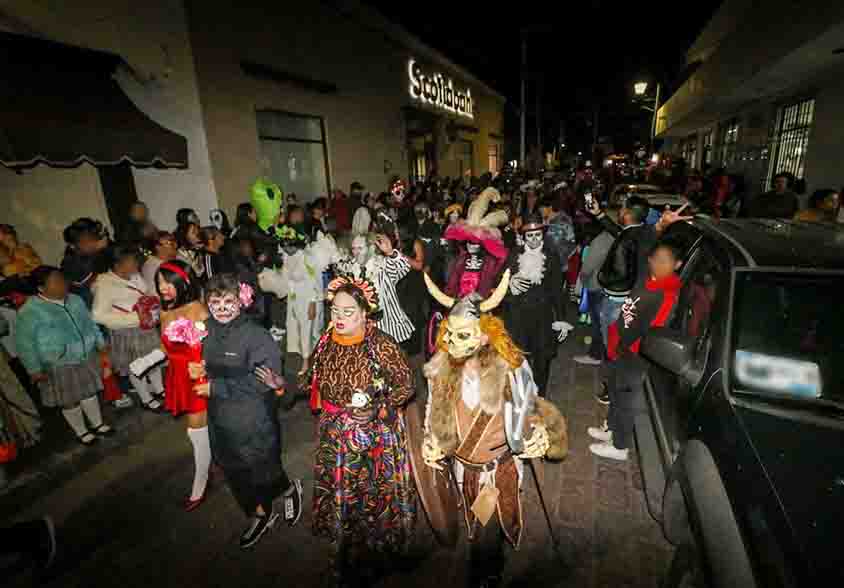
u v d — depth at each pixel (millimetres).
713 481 2072
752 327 2375
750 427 2072
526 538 2982
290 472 3816
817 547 1562
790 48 6445
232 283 2645
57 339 3971
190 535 3191
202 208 8195
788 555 1580
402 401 2531
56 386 4070
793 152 9734
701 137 21406
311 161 11453
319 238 5395
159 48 7332
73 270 5004
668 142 33688
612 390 3684
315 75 11289
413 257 5352
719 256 2818
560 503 3295
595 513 3193
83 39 6363
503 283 2289
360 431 2484
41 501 3586
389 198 10688
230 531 3219
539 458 2475
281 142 10359
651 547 2889
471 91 24906
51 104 5523
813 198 5840
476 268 3951
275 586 2766
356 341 2453
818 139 8344
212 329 2697
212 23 8203
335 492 2492
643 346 2791
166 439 4402
